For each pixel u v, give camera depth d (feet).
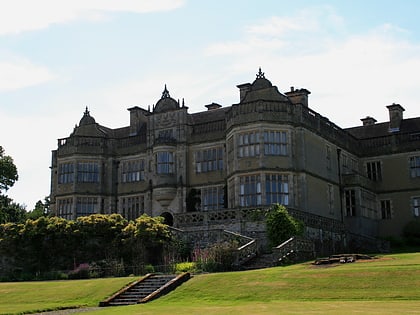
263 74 150.00
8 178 189.16
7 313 77.05
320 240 134.41
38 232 132.67
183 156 160.97
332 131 162.50
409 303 63.98
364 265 92.48
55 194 183.21
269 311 61.00
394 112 185.78
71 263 130.62
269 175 138.41
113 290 90.48
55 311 79.05
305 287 77.51
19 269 132.26
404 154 174.91
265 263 108.37
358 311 57.57
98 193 172.24
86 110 183.21
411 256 106.52
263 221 125.80
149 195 163.43
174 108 165.17
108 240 130.62
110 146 176.86
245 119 142.10
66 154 174.50
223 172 155.12
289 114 142.92
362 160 181.27
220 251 108.47
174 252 122.21
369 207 169.78
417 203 170.40
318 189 147.95
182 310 67.31
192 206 157.89
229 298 77.66
